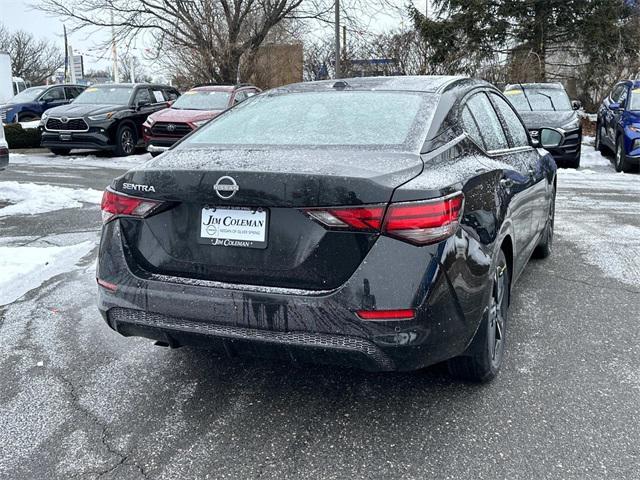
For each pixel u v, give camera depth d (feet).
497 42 88.94
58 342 13.50
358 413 10.49
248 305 9.30
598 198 31.83
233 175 9.36
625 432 9.77
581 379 11.59
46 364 12.42
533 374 11.80
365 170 9.16
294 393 11.22
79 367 12.30
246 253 9.49
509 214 12.01
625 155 41.70
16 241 22.24
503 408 10.57
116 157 53.42
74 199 30.94
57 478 8.82
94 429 10.06
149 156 53.67
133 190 10.21
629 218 26.58
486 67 84.48
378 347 8.97
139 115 55.47
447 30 86.43
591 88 89.61
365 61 86.58
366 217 8.86
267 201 9.19
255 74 83.76
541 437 9.68
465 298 9.51
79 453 9.41
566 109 47.52
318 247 9.09
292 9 80.59
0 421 10.30
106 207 10.64
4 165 28.78
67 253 20.51
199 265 9.80
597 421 10.11
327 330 9.01
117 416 10.46
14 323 14.56
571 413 10.37
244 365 12.38
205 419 10.35
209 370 12.17
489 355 10.94
